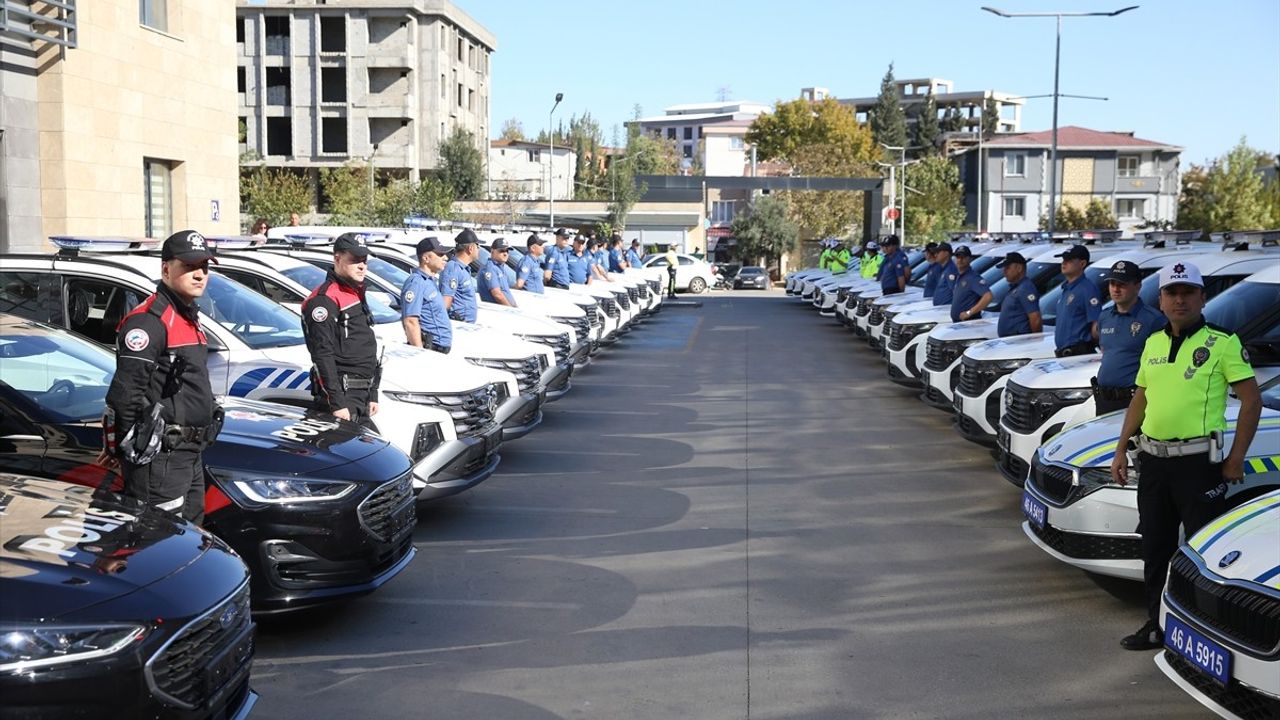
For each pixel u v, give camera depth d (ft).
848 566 23.66
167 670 12.21
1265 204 221.25
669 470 33.14
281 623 19.88
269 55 202.39
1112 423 21.90
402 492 19.99
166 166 68.33
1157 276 32.71
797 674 17.74
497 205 185.68
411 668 17.85
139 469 16.65
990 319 42.91
